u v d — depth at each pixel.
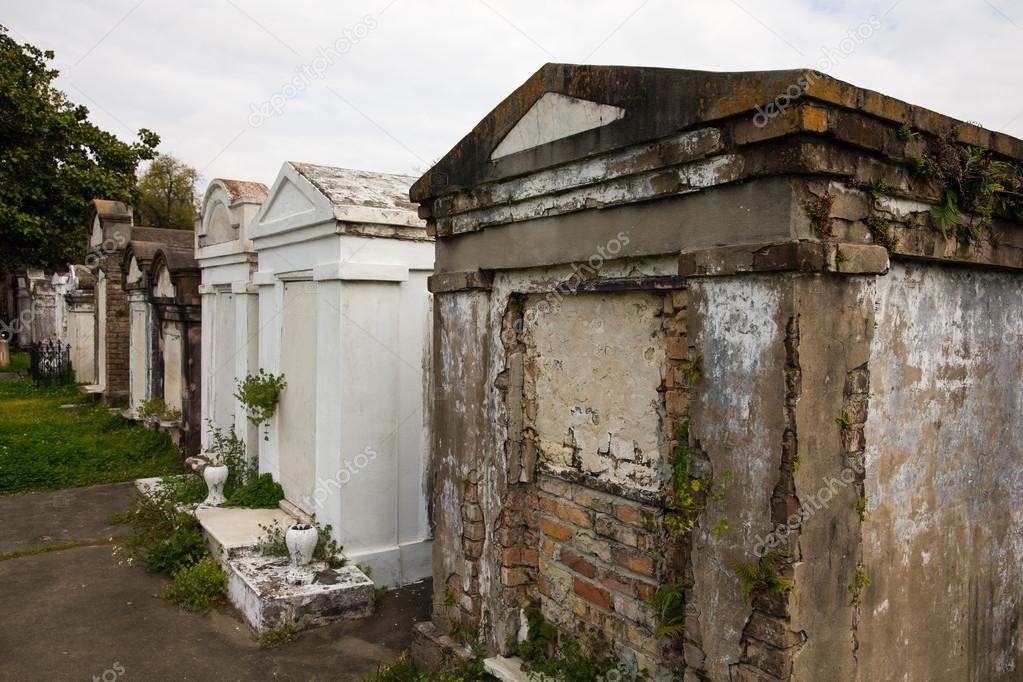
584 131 3.64
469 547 4.66
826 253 2.75
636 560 3.73
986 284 3.75
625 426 3.78
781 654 2.78
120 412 14.15
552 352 4.28
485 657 4.52
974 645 3.81
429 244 7.00
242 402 8.17
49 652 5.36
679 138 3.15
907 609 3.39
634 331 3.71
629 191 3.46
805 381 2.77
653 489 3.61
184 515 7.37
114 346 15.70
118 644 5.50
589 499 4.04
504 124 4.20
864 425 3.04
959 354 3.59
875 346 3.12
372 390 6.70
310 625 5.75
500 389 4.48
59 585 6.61
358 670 5.15
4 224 19.00
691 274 3.12
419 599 6.43
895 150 2.99
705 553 3.10
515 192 4.17
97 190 19.66
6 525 8.29
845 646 2.98
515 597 4.50
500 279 4.49
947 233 3.34
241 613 6.00
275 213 7.71
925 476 3.44
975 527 3.76
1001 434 3.90
